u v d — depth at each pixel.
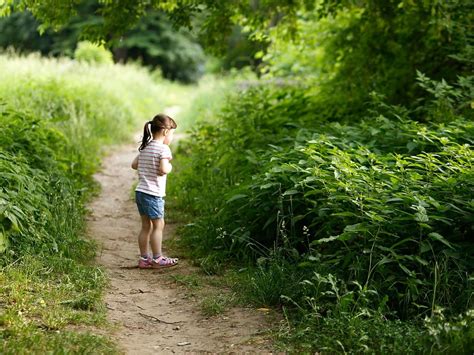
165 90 29.97
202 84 26.83
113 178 11.81
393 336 4.40
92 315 5.01
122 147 15.30
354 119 10.43
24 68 17.25
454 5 9.53
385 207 5.48
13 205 6.25
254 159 8.22
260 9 11.01
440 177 5.82
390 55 11.12
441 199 5.80
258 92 12.57
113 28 10.20
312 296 5.26
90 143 13.80
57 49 36.59
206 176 10.17
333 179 6.21
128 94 22.00
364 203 5.83
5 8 9.67
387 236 5.57
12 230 6.10
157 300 5.75
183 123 19.56
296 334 4.62
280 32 11.99
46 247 6.25
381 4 10.41
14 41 38.50
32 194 6.70
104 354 4.26
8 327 4.41
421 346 4.23
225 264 6.75
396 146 7.50
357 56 11.34
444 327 4.24
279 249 6.16
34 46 38.69
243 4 10.70
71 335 4.39
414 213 5.62
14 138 8.70
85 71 21.42
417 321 4.79
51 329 4.59
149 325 5.11
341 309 4.77
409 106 10.44
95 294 5.42
